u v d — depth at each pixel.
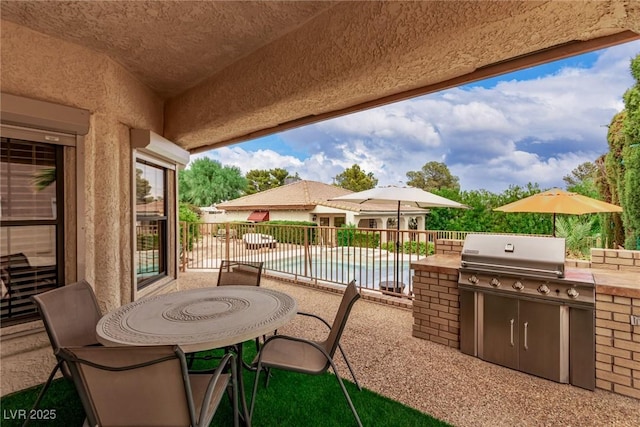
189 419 1.36
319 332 3.78
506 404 2.31
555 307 2.65
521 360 2.80
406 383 2.59
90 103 2.91
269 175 37.12
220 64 3.24
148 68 3.29
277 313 2.11
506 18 1.68
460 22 1.81
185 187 28.19
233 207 17.92
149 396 1.34
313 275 6.96
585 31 1.83
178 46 2.87
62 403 2.30
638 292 2.36
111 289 3.08
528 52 2.07
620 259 2.97
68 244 2.81
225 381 1.82
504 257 2.91
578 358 2.56
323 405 2.27
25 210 2.60
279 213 17.97
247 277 3.19
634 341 2.39
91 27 2.54
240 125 3.47
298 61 2.62
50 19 2.41
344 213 15.45
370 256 8.18
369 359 3.03
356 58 2.26
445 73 2.37
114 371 1.30
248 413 1.99
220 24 2.54
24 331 2.53
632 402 2.35
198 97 3.66
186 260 7.70
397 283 5.41
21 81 2.49
